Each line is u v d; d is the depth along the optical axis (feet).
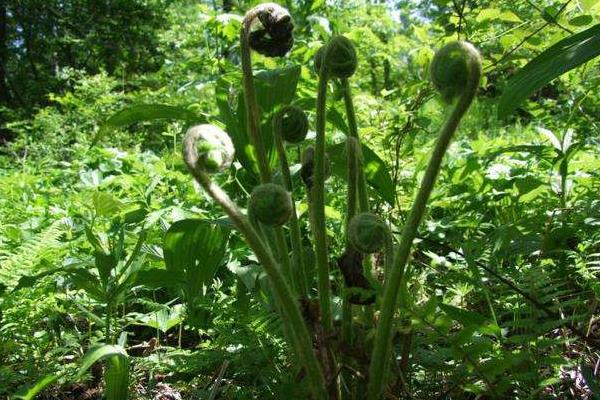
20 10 19.02
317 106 1.61
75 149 7.93
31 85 17.92
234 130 2.12
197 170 1.31
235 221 1.36
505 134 7.35
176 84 8.99
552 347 1.86
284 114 1.70
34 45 19.84
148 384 2.06
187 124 2.85
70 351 2.43
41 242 2.53
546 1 3.46
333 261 3.01
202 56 5.92
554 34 3.15
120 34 17.74
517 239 2.47
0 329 2.22
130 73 16.89
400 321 1.66
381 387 1.50
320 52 1.77
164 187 4.19
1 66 18.60
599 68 3.94
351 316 1.63
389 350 1.53
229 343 2.01
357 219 1.52
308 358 1.47
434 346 1.96
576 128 4.33
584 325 2.20
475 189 3.67
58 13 18.54
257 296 2.09
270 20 1.63
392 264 1.48
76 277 1.92
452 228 3.13
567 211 2.87
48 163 7.67
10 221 4.02
